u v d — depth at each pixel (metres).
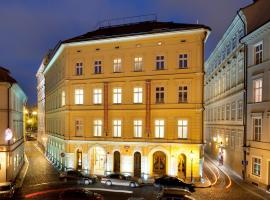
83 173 39.19
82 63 41.09
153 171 36.56
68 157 41.41
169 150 35.69
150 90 36.94
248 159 35.09
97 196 26.02
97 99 40.12
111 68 39.22
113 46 39.06
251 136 34.78
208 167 44.94
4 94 35.62
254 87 34.53
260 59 33.72
